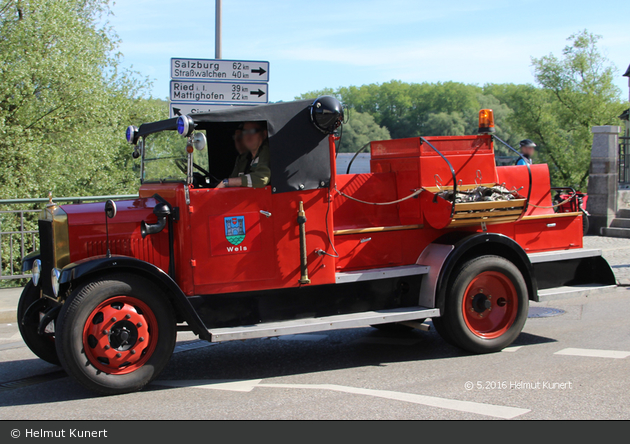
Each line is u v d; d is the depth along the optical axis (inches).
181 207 182.2
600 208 581.0
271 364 213.0
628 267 399.5
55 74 705.0
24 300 217.2
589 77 1728.6
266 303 193.8
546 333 245.6
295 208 193.2
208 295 185.8
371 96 3703.3
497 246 224.2
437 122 3378.4
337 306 204.5
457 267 215.3
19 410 165.2
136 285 174.6
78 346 167.0
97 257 174.4
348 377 191.5
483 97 3703.3
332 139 197.2
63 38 725.3
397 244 217.6
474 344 214.2
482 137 229.5
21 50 682.2
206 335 177.2
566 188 251.3
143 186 215.0
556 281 239.6
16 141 688.4
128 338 173.3
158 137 206.8
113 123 849.5
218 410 159.0
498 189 218.2
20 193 700.0
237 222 186.5
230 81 350.6
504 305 222.2
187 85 344.5
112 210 175.0
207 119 181.5
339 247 208.2
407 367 201.9
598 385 172.4
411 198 224.5
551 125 1841.8
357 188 223.0
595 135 583.8
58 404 169.2
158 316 177.8
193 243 182.5
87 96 754.2
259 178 187.6
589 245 504.1
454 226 212.4
